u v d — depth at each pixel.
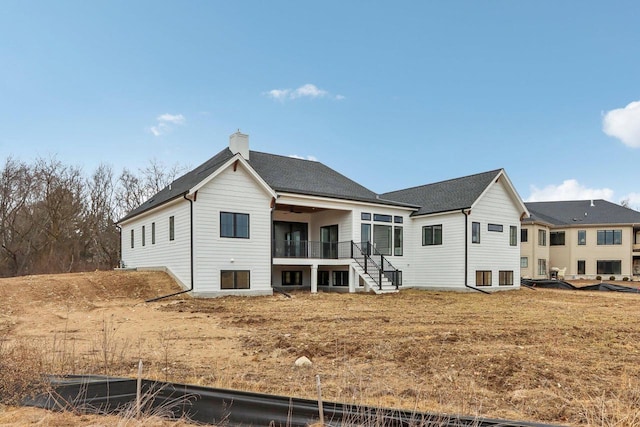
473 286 21.08
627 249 35.53
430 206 23.23
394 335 8.92
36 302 13.62
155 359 6.75
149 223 21.73
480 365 6.43
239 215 17.55
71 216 36.09
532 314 12.62
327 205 20.33
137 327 10.02
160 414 4.09
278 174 21.39
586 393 5.11
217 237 16.91
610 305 15.63
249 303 15.02
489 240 22.23
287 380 5.61
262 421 3.96
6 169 33.69
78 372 5.56
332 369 6.27
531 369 6.18
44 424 3.85
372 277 19.75
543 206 41.72
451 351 7.39
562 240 38.12
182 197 16.84
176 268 17.81
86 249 38.09
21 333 9.05
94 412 4.16
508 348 7.68
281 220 23.03
